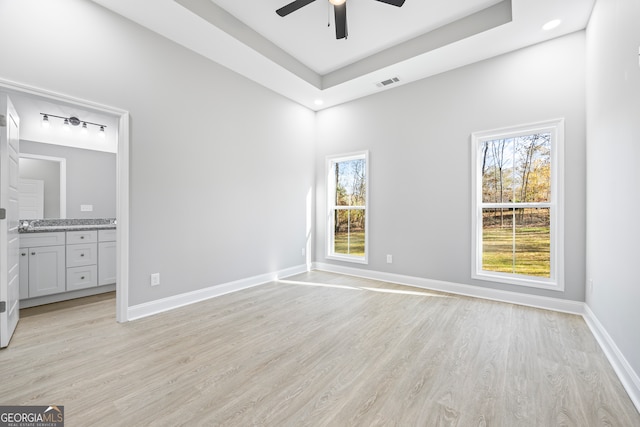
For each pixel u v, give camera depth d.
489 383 1.68
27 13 2.10
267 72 3.64
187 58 3.10
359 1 2.72
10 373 1.76
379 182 4.20
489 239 3.37
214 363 1.90
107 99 2.49
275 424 1.35
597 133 2.35
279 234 4.28
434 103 3.69
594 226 2.45
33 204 3.76
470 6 2.79
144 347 2.12
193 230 3.17
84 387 1.62
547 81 2.95
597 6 2.33
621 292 1.81
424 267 3.77
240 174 3.69
